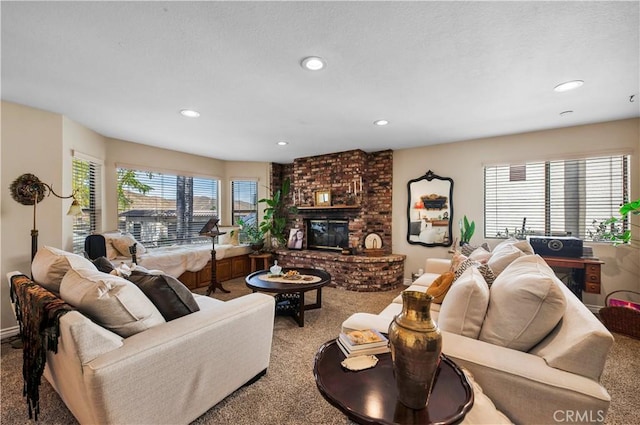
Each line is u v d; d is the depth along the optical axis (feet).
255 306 6.09
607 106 9.21
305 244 18.07
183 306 5.45
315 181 17.16
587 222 11.29
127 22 5.15
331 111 9.66
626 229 10.59
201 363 4.94
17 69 6.79
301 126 11.33
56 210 9.53
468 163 13.56
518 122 10.82
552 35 5.54
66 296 4.83
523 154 12.28
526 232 12.24
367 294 13.65
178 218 16.06
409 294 3.34
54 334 4.11
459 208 13.79
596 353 3.46
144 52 6.13
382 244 15.51
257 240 17.31
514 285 4.41
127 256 11.94
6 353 7.66
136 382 4.06
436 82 7.55
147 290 5.23
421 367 3.09
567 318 4.18
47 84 7.58
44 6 4.71
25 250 8.93
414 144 14.32
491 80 7.43
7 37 5.55
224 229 17.24
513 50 6.06
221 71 6.95
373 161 16.14
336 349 4.53
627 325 8.64
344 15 4.99
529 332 4.14
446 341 4.42
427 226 14.57
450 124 11.09
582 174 11.38
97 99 8.57
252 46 5.92
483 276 6.14
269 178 19.01
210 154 16.66
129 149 13.64
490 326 4.48
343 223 16.87
